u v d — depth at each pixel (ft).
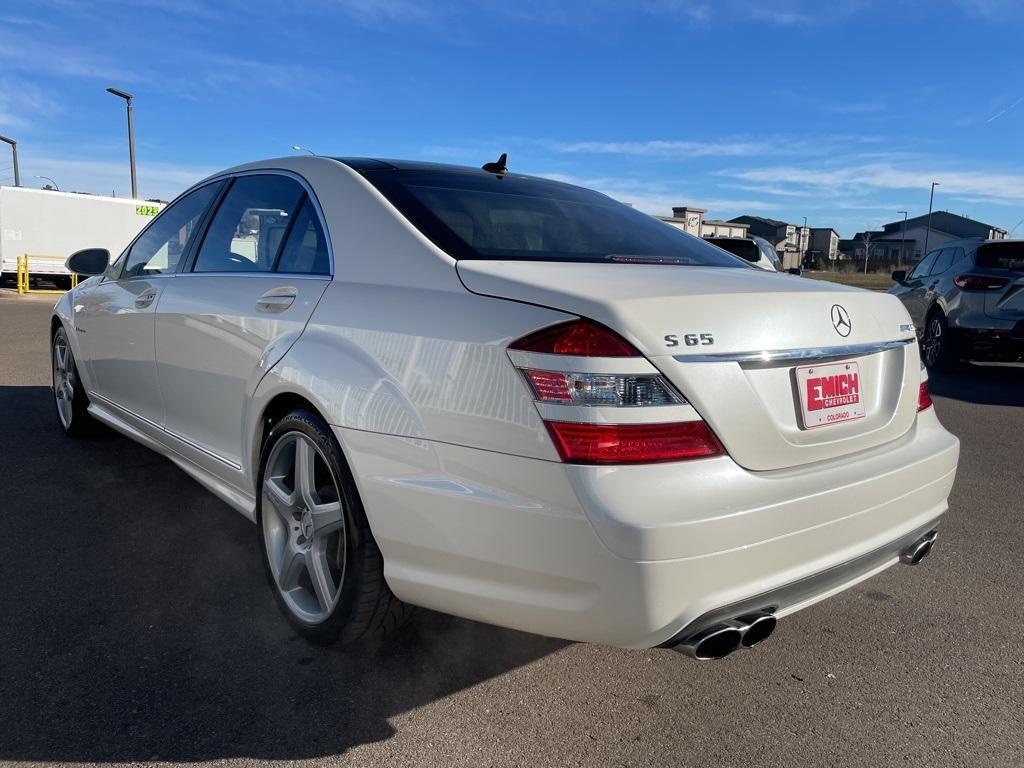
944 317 30.07
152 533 11.44
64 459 14.90
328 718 7.25
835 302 7.40
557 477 5.97
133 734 6.89
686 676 8.21
